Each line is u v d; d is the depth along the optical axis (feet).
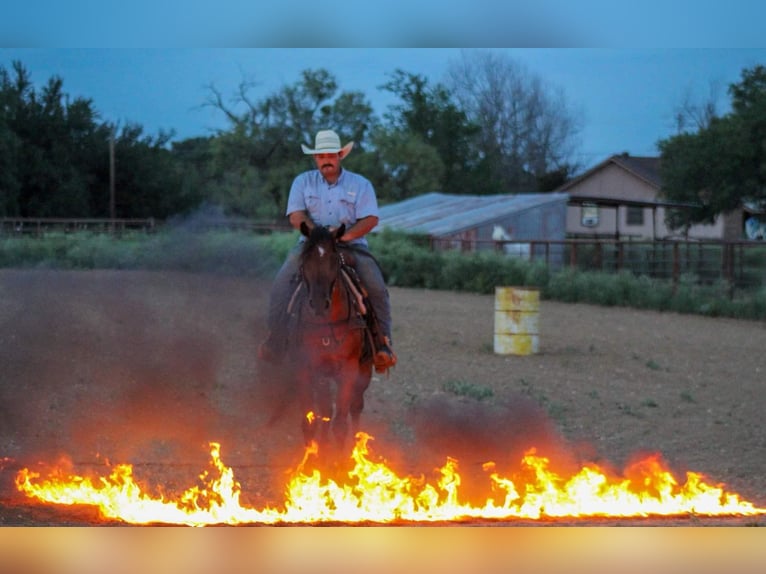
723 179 134.41
